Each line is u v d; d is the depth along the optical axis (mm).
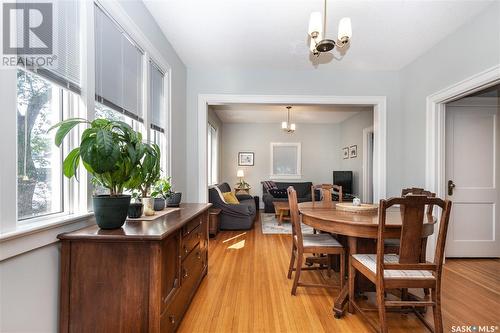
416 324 1800
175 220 1621
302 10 2232
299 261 2174
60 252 1252
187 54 3105
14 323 1018
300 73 3547
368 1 2098
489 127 3080
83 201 1452
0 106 956
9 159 991
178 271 1626
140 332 1254
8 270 990
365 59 3207
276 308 1966
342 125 7133
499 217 3076
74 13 1393
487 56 2188
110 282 1260
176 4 2166
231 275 2564
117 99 1820
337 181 6531
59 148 1329
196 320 1794
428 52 2963
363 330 1712
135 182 1469
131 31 1954
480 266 2830
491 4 2133
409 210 1501
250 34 2646
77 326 1254
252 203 5270
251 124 7387
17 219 1035
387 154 3549
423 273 1579
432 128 2918
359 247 2070
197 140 3523
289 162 7410
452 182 3053
